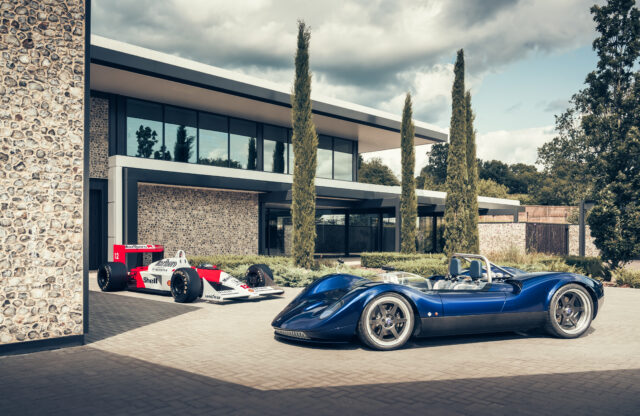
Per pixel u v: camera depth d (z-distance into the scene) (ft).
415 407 11.02
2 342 15.94
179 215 56.34
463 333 18.06
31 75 16.89
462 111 47.93
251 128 69.62
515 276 20.43
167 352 16.60
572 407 10.98
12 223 16.26
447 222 48.01
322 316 17.22
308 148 43.73
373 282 19.45
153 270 33.01
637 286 39.68
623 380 13.17
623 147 42.65
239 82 55.26
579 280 19.40
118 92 54.44
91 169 52.44
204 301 29.96
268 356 16.06
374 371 14.17
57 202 17.17
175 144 60.75
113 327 21.30
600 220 43.62
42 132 16.98
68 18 17.78
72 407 11.09
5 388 12.53
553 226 78.84
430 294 17.83
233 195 61.82
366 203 76.84
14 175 16.37
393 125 75.77
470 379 13.29
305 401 11.45
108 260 50.01
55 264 17.07
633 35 57.88
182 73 50.26
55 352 16.56
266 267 33.35
